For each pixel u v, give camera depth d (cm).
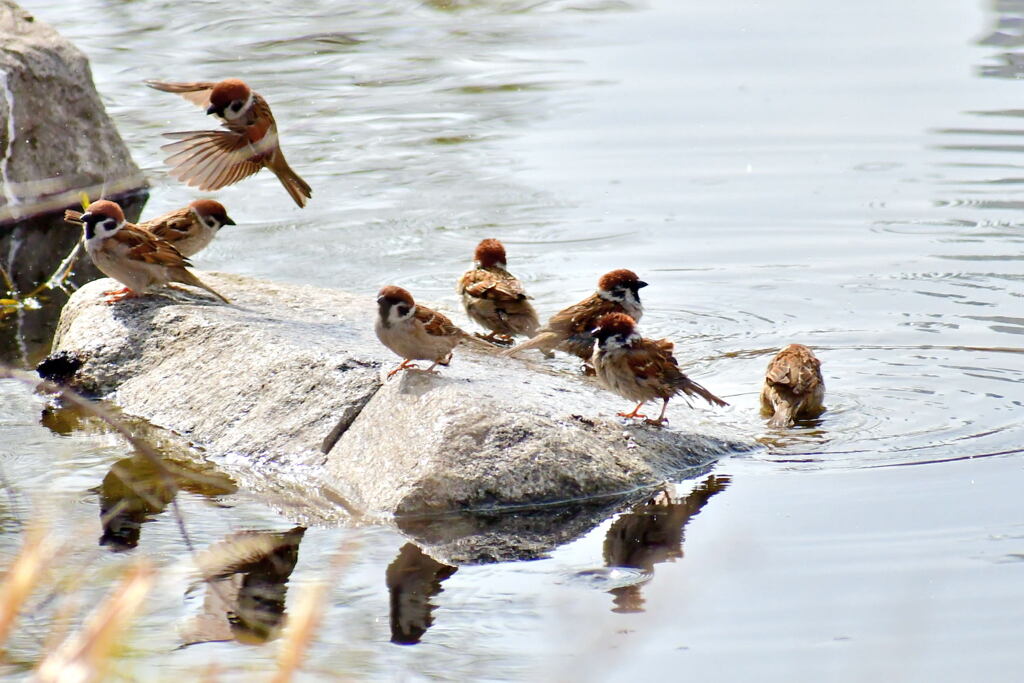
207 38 2736
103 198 2088
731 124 2302
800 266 1753
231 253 1814
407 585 934
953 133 2220
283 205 2025
